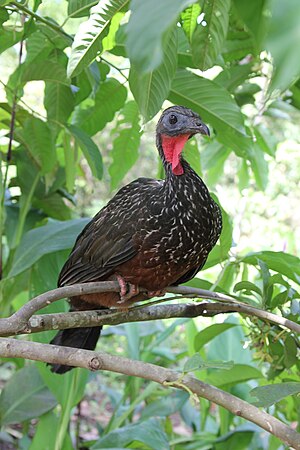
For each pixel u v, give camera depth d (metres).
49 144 4.39
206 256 3.39
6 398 4.89
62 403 4.51
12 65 8.44
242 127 3.81
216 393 2.36
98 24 2.38
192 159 4.18
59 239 4.25
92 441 5.71
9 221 4.99
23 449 5.39
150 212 3.21
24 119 4.38
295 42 0.95
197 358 2.38
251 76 4.33
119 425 5.02
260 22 1.47
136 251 3.26
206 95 3.74
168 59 2.51
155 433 4.67
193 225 3.18
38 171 4.71
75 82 3.93
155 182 3.49
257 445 5.29
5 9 3.31
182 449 5.24
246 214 9.69
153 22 1.04
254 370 4.43
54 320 2.79
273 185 11.47
